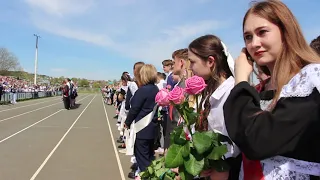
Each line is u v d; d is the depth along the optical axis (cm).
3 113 1819
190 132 181
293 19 141
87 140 958
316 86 122
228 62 211
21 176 553
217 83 209
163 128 485
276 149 125
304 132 122
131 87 614
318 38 230
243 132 131
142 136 490
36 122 1419
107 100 3359
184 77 360
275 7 142
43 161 670
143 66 507
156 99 194
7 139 943
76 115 1850
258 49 145
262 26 143
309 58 138
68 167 624
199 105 217
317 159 125
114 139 988
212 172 169
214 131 182
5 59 7006
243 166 150
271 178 134
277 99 136
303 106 122
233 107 138
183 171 169
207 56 213
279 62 141
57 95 6109
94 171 598
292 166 128
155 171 231
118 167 630
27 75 8462
